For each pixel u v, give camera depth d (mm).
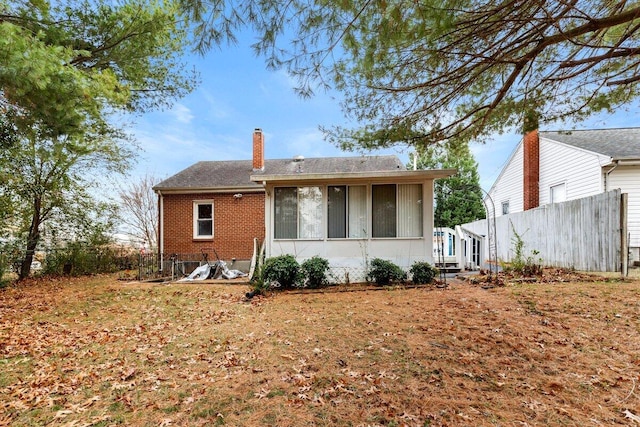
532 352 3715
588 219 7688
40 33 4887
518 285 6914
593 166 9680
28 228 11875
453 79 4359
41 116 4992
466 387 3061
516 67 4000
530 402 2771
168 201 13172
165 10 6234
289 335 4715
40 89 4625
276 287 8492
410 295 6934
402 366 3539
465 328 4590
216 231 12977
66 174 11820
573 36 3424
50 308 6824
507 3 3119
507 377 3209
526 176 12664
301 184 9164
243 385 3281
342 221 9078
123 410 2918
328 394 3033
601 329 4234
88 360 4062
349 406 2828
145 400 3072
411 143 5645
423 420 2580
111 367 3836
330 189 9148
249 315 5969
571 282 6816
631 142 10367
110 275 12336
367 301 6594
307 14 3225
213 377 3492
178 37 6719
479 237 11133
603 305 5070
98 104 5527
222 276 11367
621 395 2812
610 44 3977
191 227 13070
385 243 8906
